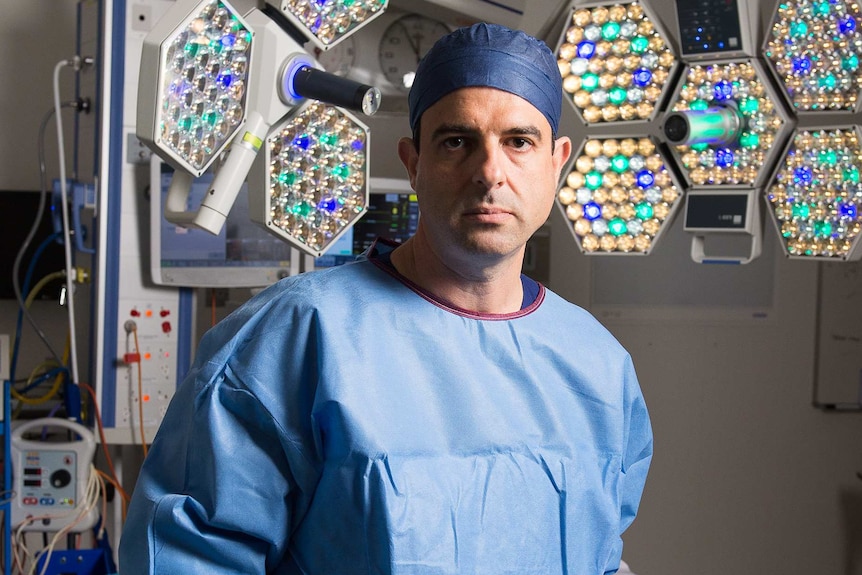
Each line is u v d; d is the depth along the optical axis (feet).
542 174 3.95
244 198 8.71
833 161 6.39
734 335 11.28
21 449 8.14
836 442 11.69
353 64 9.31
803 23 6.34
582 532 4.33
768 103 6.56
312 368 4.00
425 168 3.97
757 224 6.80
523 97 3.97
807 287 11.49
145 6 8.35
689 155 6.89
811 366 11.59
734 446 11.37
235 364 4.01
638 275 10.96
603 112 7.20
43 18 10.09
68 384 8.68
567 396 4.49
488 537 3.97
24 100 10.07
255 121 4.45
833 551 11.73
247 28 4.27
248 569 3.88
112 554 8.59
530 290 4.74
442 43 4.14
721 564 11.40
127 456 9.57
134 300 8.52
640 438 5.02
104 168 8.34
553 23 7.38
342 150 4.85
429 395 4.09
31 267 9.07
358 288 4.24
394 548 3.71
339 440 3.84
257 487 3.84
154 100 4.00
